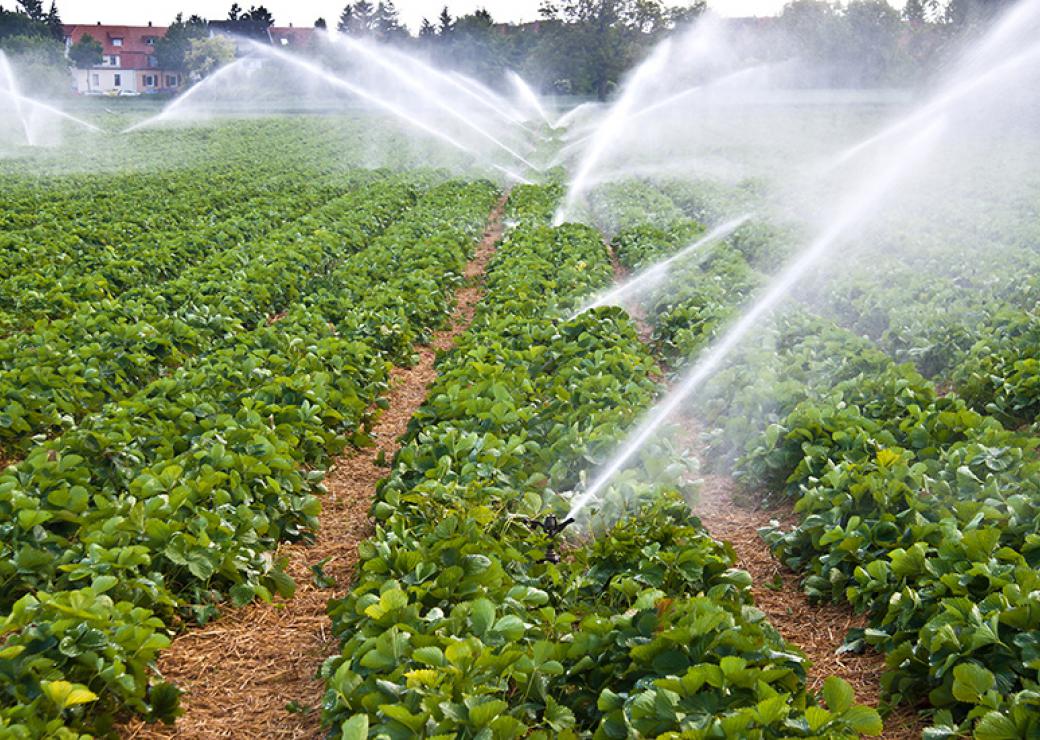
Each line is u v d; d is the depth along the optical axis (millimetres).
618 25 76188
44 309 14273
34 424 9602
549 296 15344
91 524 6801
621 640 5176
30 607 5398
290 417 9359
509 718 4473
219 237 21312
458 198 30312
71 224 21891
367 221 24672
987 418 8586
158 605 6543
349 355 11805
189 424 8953
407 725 4449
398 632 5207
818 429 8766
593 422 8984
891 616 5996
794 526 8219
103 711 5410
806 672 5375
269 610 7086
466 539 6316
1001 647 5211
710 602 5254
